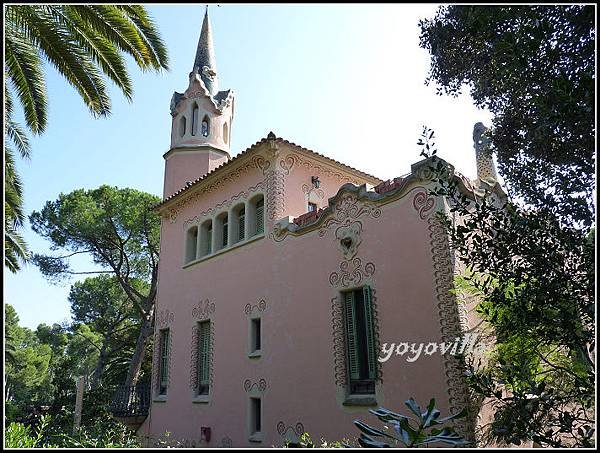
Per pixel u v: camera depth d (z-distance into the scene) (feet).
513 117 16.35
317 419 33.30
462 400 24.91
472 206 28.14
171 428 49.19
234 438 40.60
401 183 31.17
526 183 15.07
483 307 15.43
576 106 12.60
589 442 12.04
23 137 40.75
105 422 60.23
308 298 36.60
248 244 44.45
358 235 33.73
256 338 41.73
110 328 112.06
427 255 28.76
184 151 62.49
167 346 54.29
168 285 55.93
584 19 13.83
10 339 137.80
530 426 13.25
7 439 17.65
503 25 16.29
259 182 44.68
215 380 44.73
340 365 32.58
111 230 83.76
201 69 68.80
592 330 12.41
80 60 32.53
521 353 16.29
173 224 57.82
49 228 83.30
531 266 13.17
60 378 83.76
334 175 47.93
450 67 19.21
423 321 28.17
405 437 11.87
